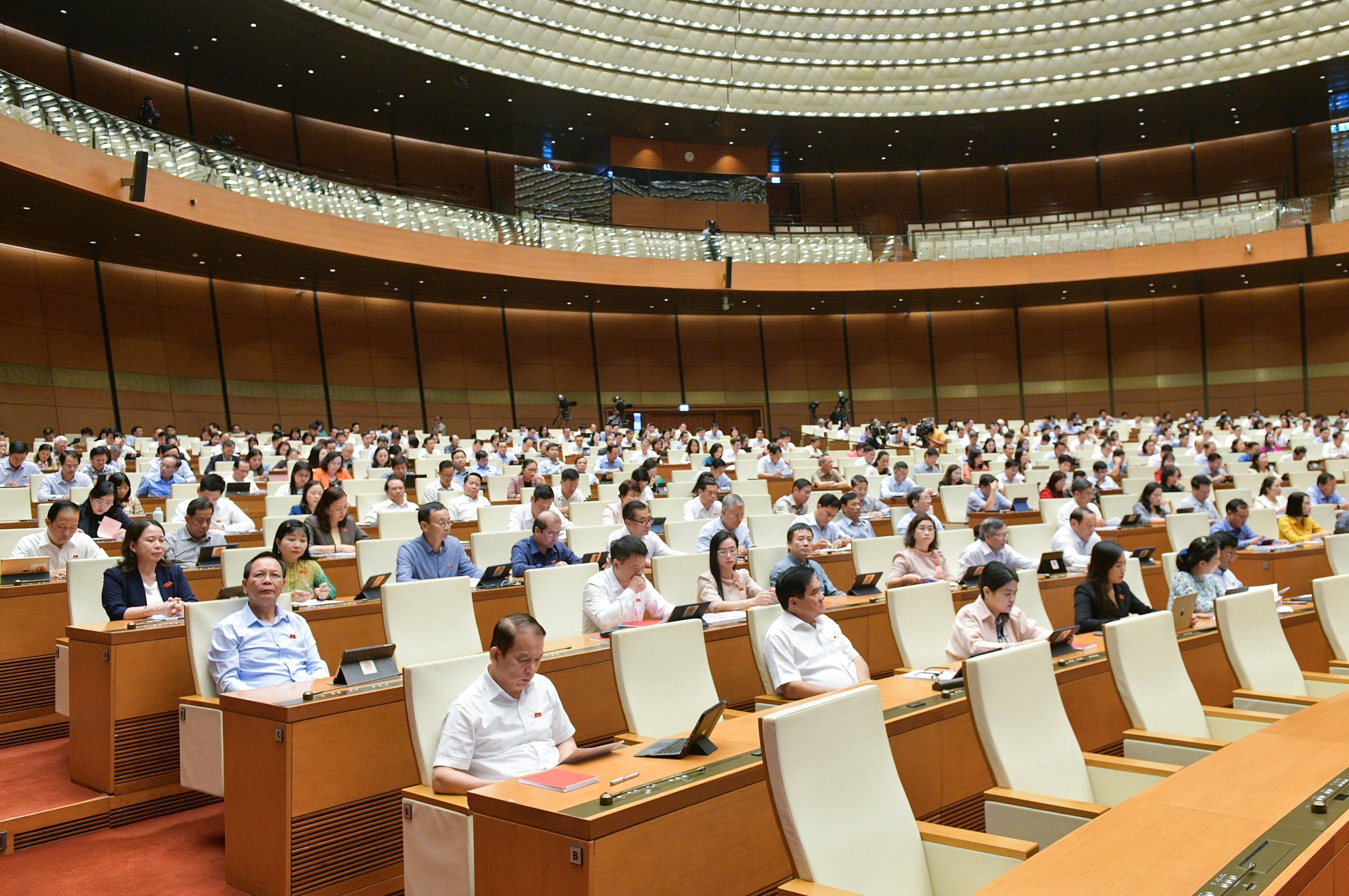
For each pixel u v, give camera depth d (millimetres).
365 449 17453
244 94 22453
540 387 25875
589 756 3312
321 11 17891
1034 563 7176
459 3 19312
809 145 27203
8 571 5883
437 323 24750
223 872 4023
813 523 8352
